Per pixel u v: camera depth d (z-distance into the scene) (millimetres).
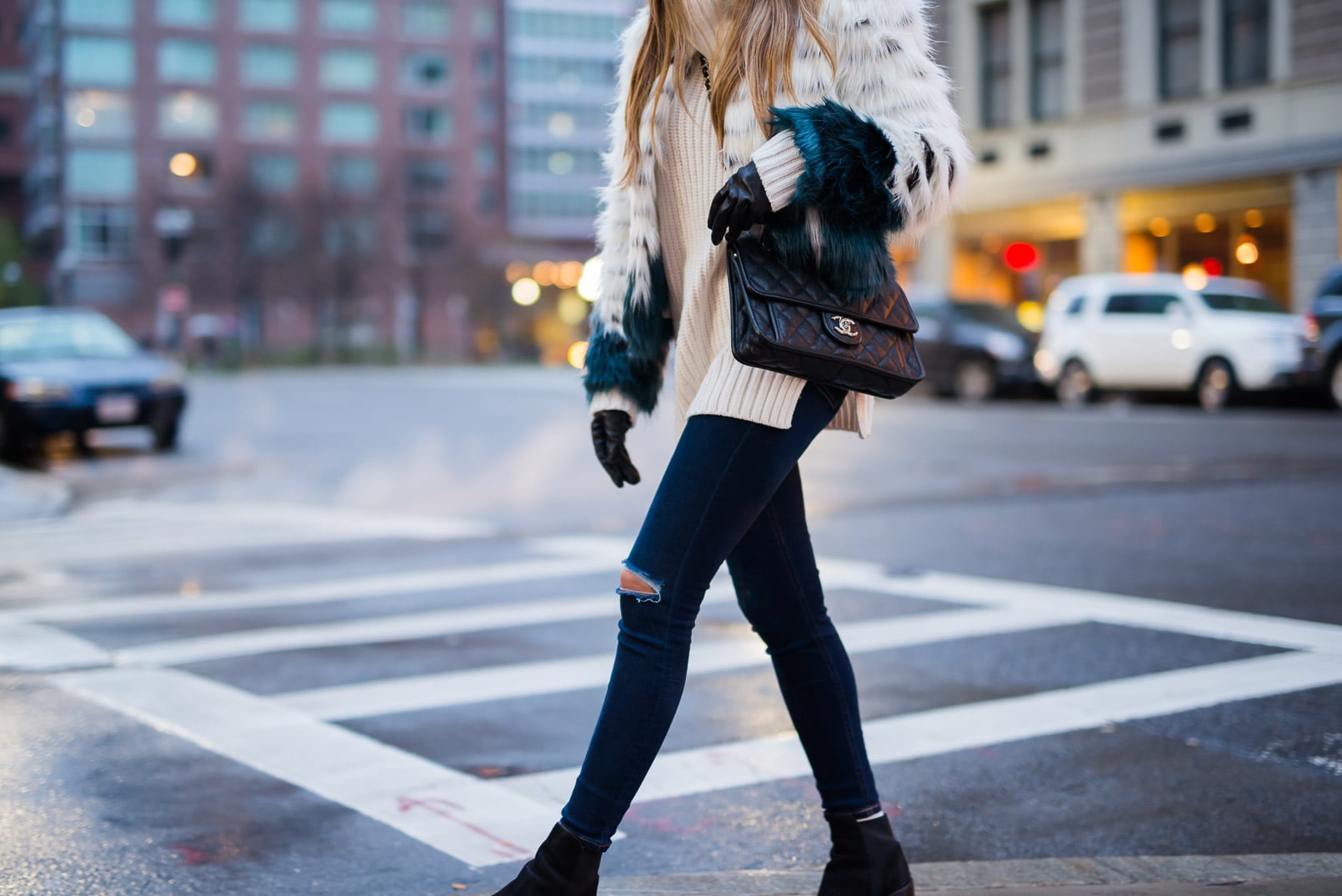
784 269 2049
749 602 2326
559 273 81250
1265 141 24469
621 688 2092
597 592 6344
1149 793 3412
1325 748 3754
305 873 2850
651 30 2215
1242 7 24922
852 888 2322
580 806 2094
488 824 3158
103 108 75438
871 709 4188
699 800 3373
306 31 79688
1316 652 4816
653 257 2266
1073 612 5594
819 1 2074
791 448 2102
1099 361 20766
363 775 3539
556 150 90000
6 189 90438
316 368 65812
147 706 4230
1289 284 24328
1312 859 2867
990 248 29938
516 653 5035
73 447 16125
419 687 4500
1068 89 28047
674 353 2213
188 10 77000
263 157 78812
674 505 2082
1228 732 3914
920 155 2010
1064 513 8602
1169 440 13969
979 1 29422
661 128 2229
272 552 7770
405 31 82188
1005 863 2850
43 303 74250
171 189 75562
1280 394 20469
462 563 7273
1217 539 7352
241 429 18641
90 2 74938
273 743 3840
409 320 79562
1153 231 26766
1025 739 3871
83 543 8188
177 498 10750
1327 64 23484
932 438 14781
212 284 69500
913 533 7941
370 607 6004
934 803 3359
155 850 2980
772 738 3887
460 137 83625
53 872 2852
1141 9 26484
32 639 5266
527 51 88938
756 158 1991
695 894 2607
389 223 74188
